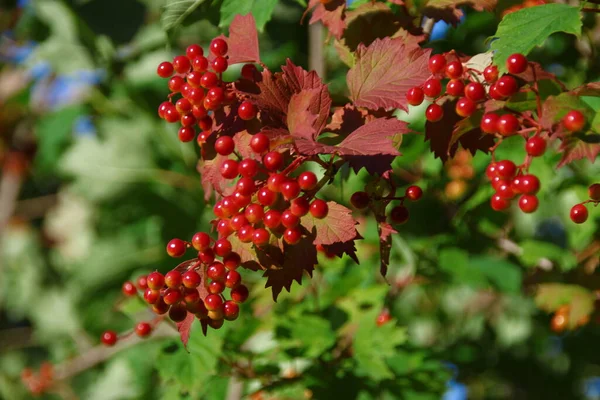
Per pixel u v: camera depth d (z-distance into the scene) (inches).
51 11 78.2
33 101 101.9
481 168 49.8
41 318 91.7
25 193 116.0
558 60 49.8
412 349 48.3
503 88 34.8
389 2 40.2
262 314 46.9
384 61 36.4
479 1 38.8
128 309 43.9
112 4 72.1
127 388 72.4
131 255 80.6
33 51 82.1
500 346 73.1
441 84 36.4
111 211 81.0
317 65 50.2
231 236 35.4
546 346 77.0
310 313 45.6
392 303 51.3
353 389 44.5
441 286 64.7
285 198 34.5
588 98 35.5
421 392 46.5
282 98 35.4
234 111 35.9
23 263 101.7
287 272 35.1
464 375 72.2
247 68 36.6
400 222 36.6
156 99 76.9
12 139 104.5
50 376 61.7
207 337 44.5
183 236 78.5
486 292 65.2
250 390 47.5
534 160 46.9
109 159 78.2
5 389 87.0
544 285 48.3
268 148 34.3
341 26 38.6
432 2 38.8
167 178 77.7
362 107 36.4
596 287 47.1
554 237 67.5
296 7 69.4
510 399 81.8
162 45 73.4
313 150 34.0
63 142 81.0
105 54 75.4
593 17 46.1
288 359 44.8
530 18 36.1
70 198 99.7
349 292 46.8
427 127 36.2
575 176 48.4
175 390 45.3
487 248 53.8
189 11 42.0
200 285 35.4
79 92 79.8
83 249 97.4
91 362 61.2
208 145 36.3
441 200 54.7
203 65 36.4
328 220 34.9
